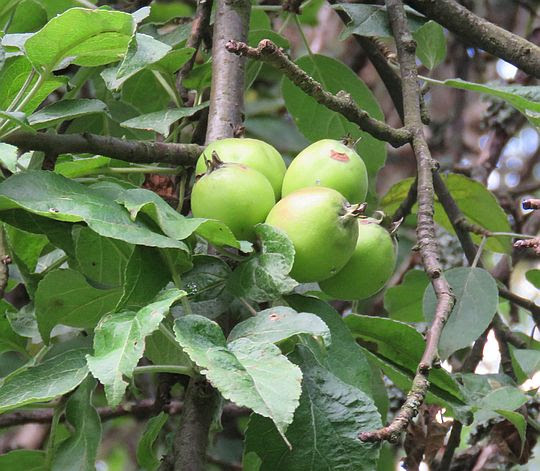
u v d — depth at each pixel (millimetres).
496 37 3266
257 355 2043
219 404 2381
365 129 2633
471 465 3703
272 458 2236
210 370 1973
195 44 3312
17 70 2656
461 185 3939
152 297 2268
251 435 2246
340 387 2297
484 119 4914
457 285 2938
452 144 5355
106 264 2984
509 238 4023
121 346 2010
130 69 2387
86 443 2600
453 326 2859
